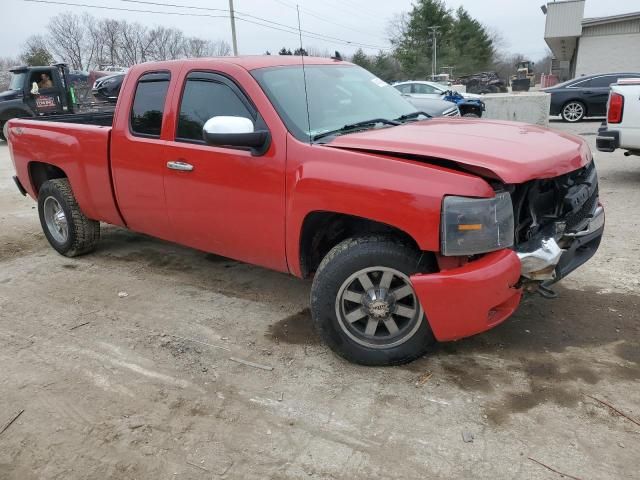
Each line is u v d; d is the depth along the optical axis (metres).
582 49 28.34
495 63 67.88
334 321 3.35
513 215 3.00
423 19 56.88
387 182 3.00
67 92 17.20
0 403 3.20
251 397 3.16
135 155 4.40
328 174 3.20
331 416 2.97
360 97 4.16
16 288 4.91
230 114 3.80
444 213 2.87
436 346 3.57
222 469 2.63
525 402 2.99
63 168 5.18
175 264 5.34
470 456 2.63
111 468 2.67
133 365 3.54
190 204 4.10
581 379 3.17
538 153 3.12
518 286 3.08
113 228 6.69
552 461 2.57
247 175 3.63
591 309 3.99
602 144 7.42
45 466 2.71
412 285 3.02
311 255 3.67
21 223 7.20
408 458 2.64
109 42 64.38
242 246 3.91
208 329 3.98
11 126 5.83
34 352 3.75
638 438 2.69
